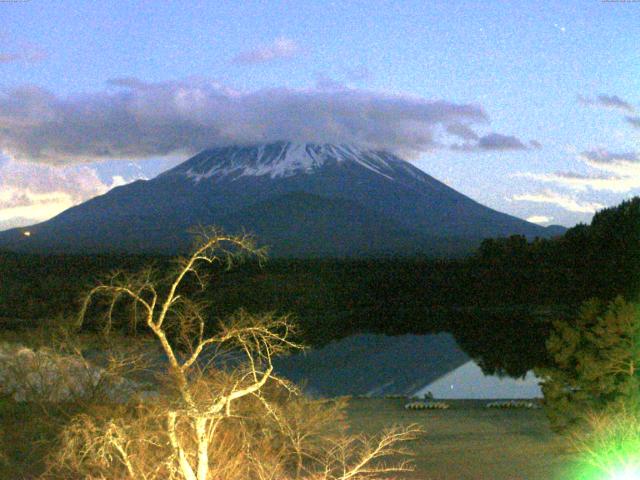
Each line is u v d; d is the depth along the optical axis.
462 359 41.91
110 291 8.21
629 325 13.95
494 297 76.56
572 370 14.84
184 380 8.27
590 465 12.43
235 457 10.15
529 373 35.69
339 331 59.81
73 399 13.39
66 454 9.39
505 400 22.23
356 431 15.84
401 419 18.78
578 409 14.36
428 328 61.75
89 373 13.60
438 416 19.33
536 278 73.81
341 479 10.41
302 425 11.41
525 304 74.75
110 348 12.87
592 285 68.56
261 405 10.48
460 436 16.12
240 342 8.96
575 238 71.69
